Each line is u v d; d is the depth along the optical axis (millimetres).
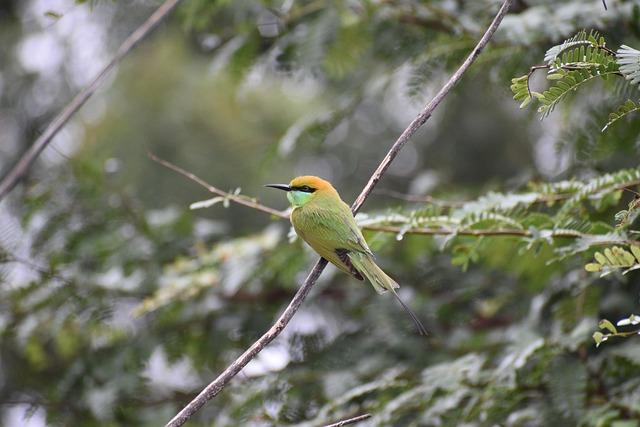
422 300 11492
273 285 12516
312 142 11781
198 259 12180
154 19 8719
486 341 10727
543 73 10609
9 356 13555
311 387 10703
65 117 7980
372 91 11375
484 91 11867
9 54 15484
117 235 12383
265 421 10195
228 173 15766
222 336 11977
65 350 12289
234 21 12336
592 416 7996
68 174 12609
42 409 12141
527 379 8766
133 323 13445
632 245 6855
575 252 7422
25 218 12281
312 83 16328
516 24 9562
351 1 11109
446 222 8305
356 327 11844
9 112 15594
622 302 9719
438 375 8992
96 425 11734
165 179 15508
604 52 5715
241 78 11844
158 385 13062
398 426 9398
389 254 12242
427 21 11109
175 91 15938
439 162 16438
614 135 9570
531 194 8625
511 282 11883
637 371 8648
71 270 12297
